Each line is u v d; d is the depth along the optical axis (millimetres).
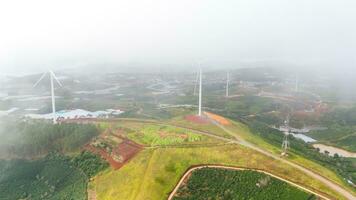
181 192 178250
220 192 177125
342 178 193875
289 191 175250
